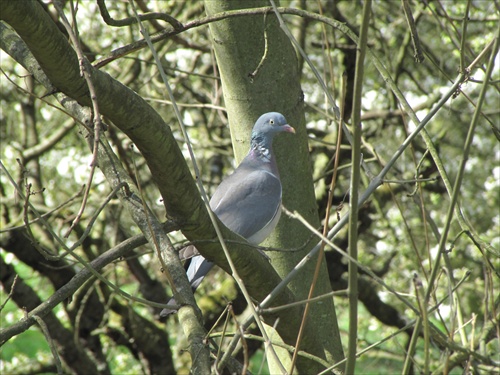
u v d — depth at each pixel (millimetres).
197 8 14234
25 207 4645
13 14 4285
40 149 14016
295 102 8344
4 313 16188
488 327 8266
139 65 13625
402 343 16531
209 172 16859
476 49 13250
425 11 11930
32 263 12562
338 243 13453
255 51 8133
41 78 5473
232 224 8031
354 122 3752
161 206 16359
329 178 13555
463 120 16188
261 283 6359
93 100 4191
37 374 14742
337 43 13344
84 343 14062
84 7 15406
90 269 4855
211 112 16469
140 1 10469
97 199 14383
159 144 5242
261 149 8258
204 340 4973
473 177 17125
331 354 8039
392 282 14625
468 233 6332
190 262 7898
